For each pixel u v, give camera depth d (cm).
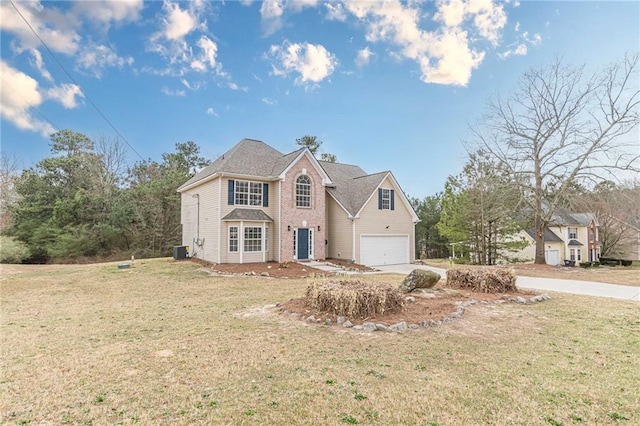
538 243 2252
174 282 1373
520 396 402
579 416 359
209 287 1245
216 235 1883
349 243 2162
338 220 2258
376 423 347
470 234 2534
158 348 574
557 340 614
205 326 711
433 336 630
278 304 870
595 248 3553
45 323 756
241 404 385
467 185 2553
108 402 392
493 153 2339
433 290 1006
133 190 3212
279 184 1989
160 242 3262
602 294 1118
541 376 458
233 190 1908
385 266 2189
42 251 2952
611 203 2841
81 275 1612
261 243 1959
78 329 702
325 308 762
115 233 3045
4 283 1390
